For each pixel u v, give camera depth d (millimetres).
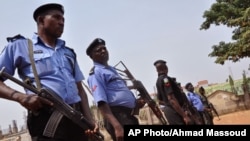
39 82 2629
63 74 2848
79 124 2727
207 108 10836
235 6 26062
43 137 2582
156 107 5316
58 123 2590
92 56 4613
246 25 23797
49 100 2533
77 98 2914
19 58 2715
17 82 2451
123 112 4359
